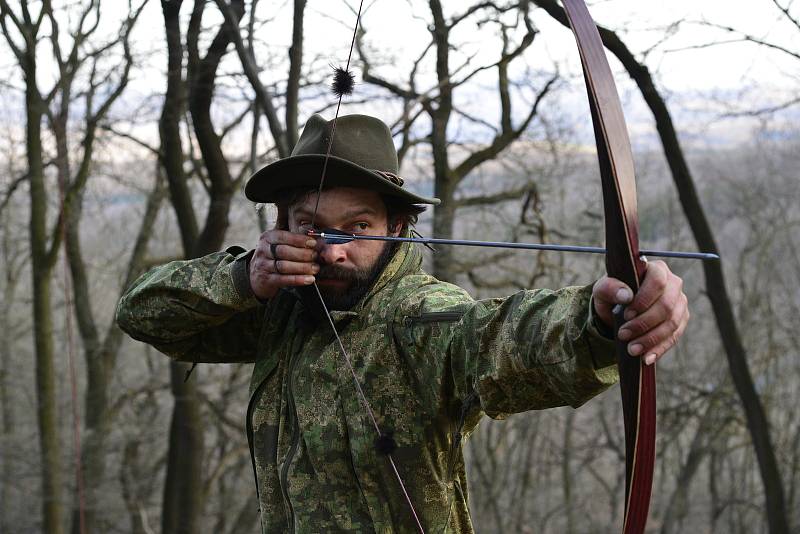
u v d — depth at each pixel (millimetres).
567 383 1403
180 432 10875
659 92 7789
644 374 1316
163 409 18766
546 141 10914
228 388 13203
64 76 11109
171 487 11211
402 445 1746
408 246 1901
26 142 12211
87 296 13883
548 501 20766
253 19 7625
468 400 1641
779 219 21656
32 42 10953
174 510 11016
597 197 13727
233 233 13953
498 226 12828
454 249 9914
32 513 17125
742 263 20609
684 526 22078
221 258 2059
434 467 1766
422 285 1809
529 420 18781
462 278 13211
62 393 18719
